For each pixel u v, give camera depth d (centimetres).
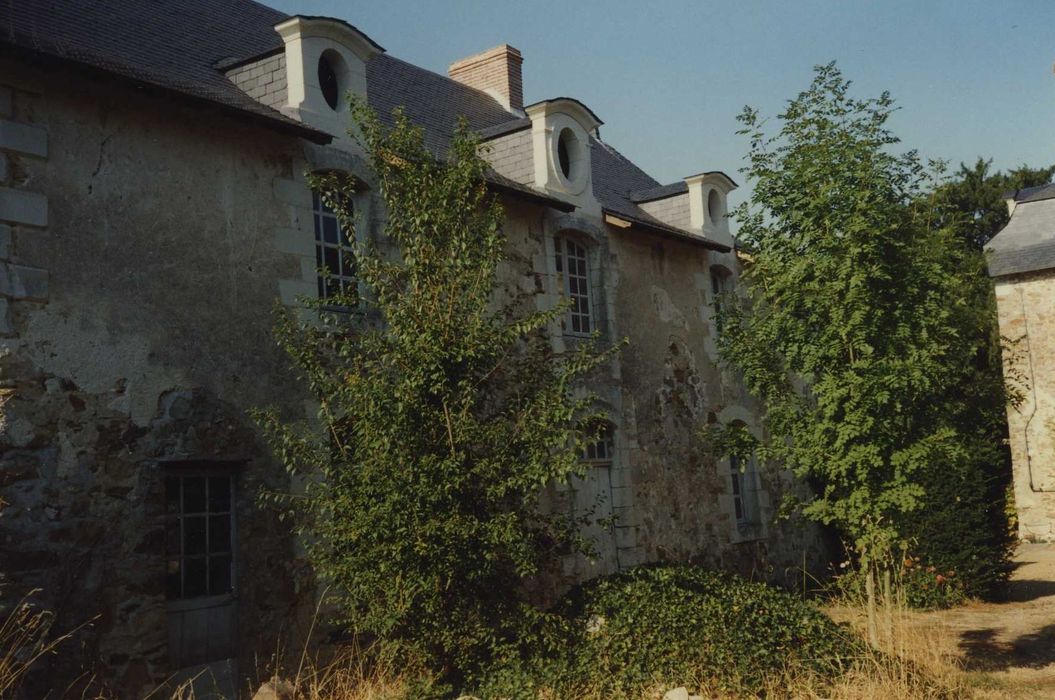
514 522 698
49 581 672
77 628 679
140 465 735
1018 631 1067
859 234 794
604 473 1215
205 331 796
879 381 763
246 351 823
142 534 727
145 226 768
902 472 783
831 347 800
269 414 742
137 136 774
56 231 711
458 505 688
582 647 746
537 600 1064
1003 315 2048
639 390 1291
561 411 730
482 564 692
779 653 736
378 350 729
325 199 785
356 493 694
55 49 716
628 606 790
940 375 802
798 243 825
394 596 685
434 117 1297
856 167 803
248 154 856
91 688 680
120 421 729
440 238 748
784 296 823
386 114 1184
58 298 705
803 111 839
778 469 1552
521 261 1145
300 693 759
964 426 834
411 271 742
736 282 1555
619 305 1288
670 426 1337
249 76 941
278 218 870
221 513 799
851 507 802
